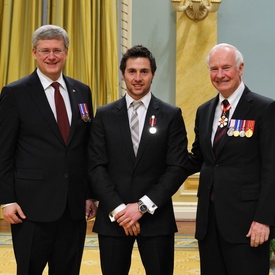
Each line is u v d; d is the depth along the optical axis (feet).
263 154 8.25
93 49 19.48
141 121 8.92
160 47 19.90
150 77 8.79
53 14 19.51
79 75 19.71
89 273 12.82
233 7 19.83
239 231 8.30
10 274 12.68
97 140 8.94
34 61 19.54
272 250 13.24
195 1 19.20
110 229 8.67
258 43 19.89
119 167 8.75
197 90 19.61
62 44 8.76
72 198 8.90
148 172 8.73
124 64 8.83
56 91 9.02
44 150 8.76
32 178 8.69
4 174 8.64
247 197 8.30
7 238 16.51
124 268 8.85
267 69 19.93
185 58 19.61
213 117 8.89
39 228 8.75
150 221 8.63
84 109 9.21
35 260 8.83
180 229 18.04
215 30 19.56
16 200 8.75
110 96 19.48
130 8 19.83
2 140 8.68
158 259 8.61
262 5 19.85
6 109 8.70
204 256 8.73
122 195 8.66
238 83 8.66
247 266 8.27
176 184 8.67
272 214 8.07
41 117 8.76
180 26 19.56
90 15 19.38
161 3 19.85
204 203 8.68
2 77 19.35
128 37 19.85
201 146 8.87
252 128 8.36
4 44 19.34
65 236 9.04
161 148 8.77
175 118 8.93
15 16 19.31
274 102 8.38
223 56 8.42
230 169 8.45
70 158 8.90
